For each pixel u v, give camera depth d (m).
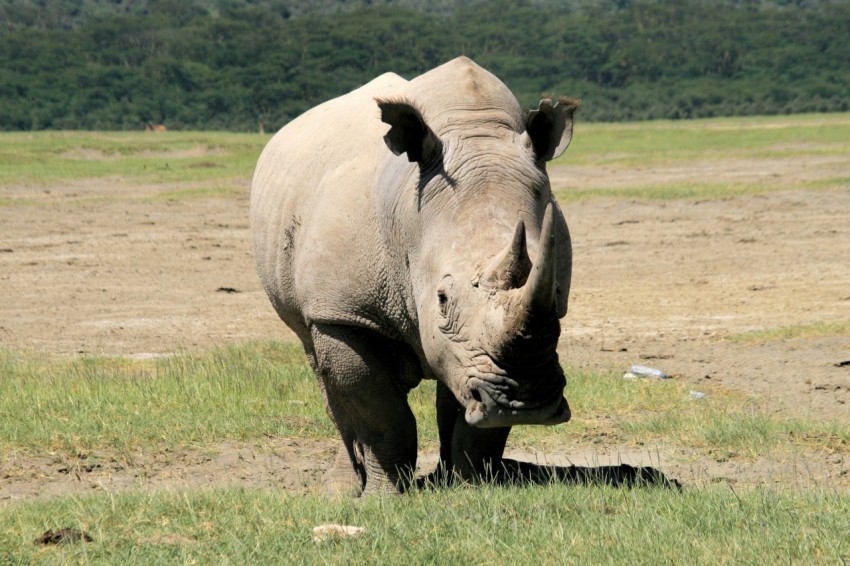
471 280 17.94
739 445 26.81
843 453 26.20
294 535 17.86
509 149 19.75
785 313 46.34
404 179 20.58
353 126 23.62
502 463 23.78
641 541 17.27
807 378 34.81
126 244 70.06
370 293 21.73
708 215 77.38
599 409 30.84
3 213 84.25
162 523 19.03
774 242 65.94
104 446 26.45
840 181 89.69
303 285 22.73
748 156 125.56
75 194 98.38
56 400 30.34
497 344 16.92
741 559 16.50
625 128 198.00
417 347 21.72
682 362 37.84
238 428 28.09
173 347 41.97
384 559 16.62
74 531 18.39
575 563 16.42
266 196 25.66
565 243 21.64
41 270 60.97
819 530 17.75
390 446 22.89
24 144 149.00
